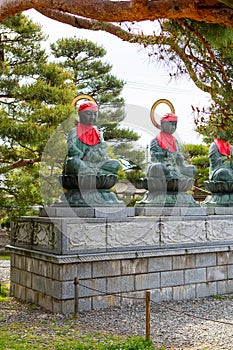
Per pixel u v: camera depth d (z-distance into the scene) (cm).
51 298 873
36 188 1183
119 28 793
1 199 1091
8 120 1118
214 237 1059
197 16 437
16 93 1168
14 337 691
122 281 912
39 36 1302
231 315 853
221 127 514
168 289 970
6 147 1157
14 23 1244
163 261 967
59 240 856
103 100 1727
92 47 2161
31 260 959
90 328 750
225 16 424
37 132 1107
